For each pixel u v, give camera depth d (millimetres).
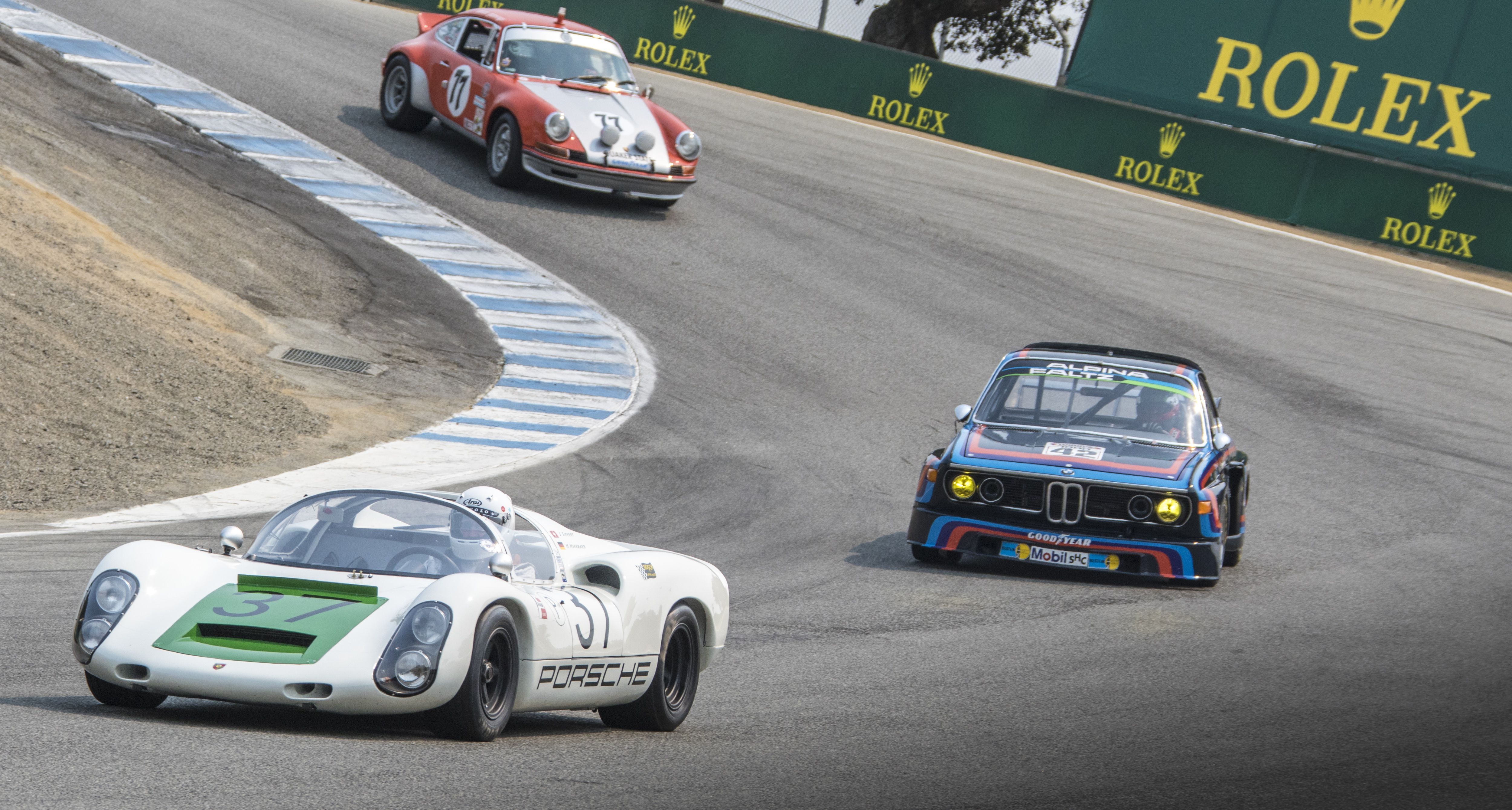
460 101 89688
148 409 52156
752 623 34625
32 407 48844
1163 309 82750
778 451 59406
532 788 18188
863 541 46656
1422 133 101125
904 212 94625
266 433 53500
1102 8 109125
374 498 22688
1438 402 72188
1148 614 37000
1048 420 43875
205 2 112938
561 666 21625
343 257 75938
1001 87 111312
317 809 16188
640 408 63656
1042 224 95750
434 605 19578
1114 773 21969
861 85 115438
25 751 17688
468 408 61750
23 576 33219
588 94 87500
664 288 79062
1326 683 30203
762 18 118000
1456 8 100000
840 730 24562
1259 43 104875
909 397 68625
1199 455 41875
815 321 77188
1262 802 20656
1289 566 44938
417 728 21469
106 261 62812
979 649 32531
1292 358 77000
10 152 67750
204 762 17844
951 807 19344
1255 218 104438
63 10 101125
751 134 105188
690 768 20594
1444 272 97250
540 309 74750
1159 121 106750
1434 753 24469
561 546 23734
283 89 97250
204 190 77312
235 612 19953
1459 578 44469
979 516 41219
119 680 19578
